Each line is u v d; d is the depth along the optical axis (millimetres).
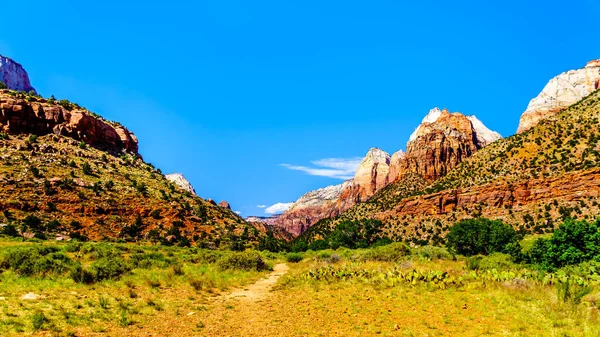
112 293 17000
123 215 72500
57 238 55938
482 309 14227
